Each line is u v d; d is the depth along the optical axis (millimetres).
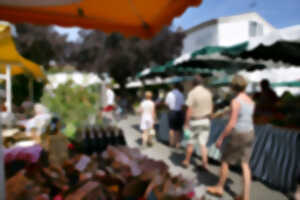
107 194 694
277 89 14570
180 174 773
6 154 971
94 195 648
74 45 20484
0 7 1729
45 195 674
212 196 2590
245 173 2299
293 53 4449
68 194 646
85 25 1987
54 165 923
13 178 681
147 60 18656
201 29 18531
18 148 1095
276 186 2873
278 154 2904
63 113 3385
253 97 4797
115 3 1751
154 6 1760
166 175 759
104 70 19203
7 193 634
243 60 5871
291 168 2688
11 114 3645
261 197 2668
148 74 9344
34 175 851
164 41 18016
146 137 5211
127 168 813
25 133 2223
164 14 1803
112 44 19422
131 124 9047
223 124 3822
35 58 17188
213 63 6973
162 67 7316
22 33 16000
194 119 3455
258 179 3232
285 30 2893
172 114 4918
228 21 17219
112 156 937
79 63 20906
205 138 3498
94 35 19828
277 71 11141
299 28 2713
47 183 812
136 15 1934
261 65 6840
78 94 3750
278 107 3670
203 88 3451
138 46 17766
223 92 10141
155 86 18484
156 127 6914
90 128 2398
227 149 2480
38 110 3215
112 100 5762
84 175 804
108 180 763
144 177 732
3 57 4910
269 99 3906
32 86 9055
